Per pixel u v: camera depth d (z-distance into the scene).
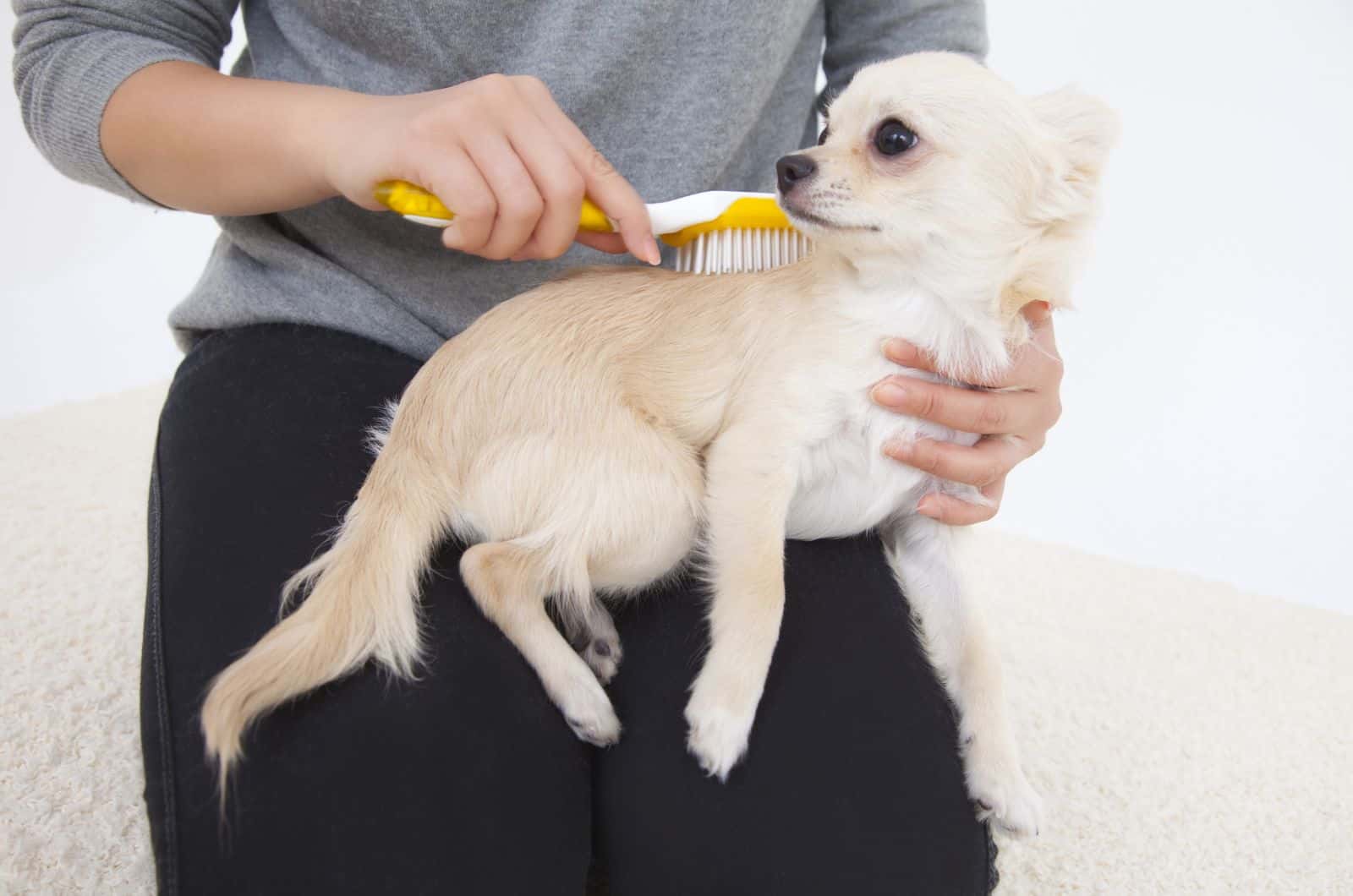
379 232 1.42
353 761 0.92
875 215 1.17
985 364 1.26
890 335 1.24
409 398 1.23
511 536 1.21
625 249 1.25
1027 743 1.74
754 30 1.44
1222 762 1.74
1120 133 1.26
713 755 1.03
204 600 1.03
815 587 1.26
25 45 1.23
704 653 1.15
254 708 0.90
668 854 1.00
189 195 1.23
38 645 1.67
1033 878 1.45
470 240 1.09
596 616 1.22
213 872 0.86
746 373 1.27
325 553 1.08
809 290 1.28
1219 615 2.28
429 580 1.14
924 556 1.39
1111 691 1.93
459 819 0.92
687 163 1.47
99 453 2.48
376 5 1.33
